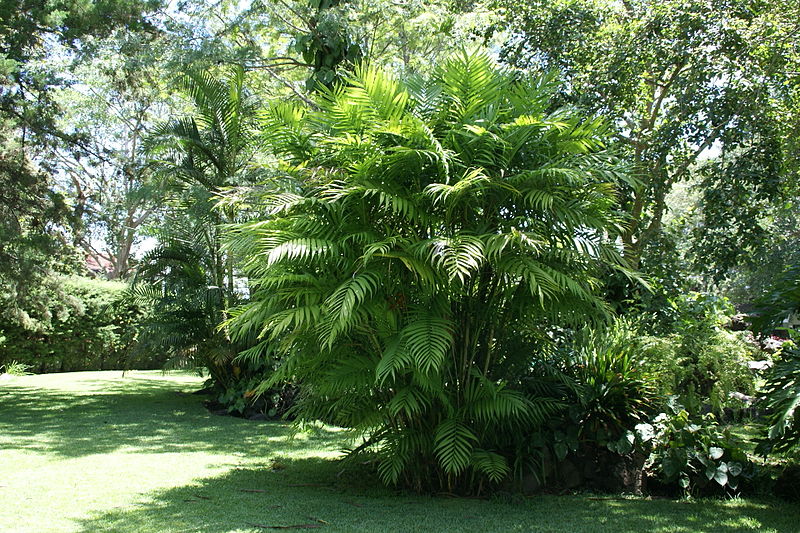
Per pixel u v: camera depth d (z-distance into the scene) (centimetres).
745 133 721
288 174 462
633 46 761
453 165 404
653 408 469
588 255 423
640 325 642
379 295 399
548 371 474
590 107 769
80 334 1416
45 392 1025
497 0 906
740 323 778
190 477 476
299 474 491
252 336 797
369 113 414
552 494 441
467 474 441
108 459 536
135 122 1719
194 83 916
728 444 449
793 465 450
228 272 873
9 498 403
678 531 352
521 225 427
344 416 441
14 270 930
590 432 461
